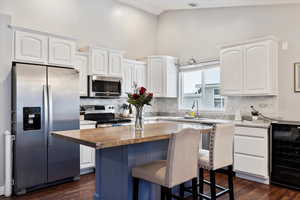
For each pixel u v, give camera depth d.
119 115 5.06
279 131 3.37
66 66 3.67
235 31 4.64
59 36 3.58
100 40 5.01
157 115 6.03
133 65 5.21
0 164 3.06
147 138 2.00
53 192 3.15
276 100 3.97
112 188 2.36
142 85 5.39
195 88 5.43
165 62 5.38
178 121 4.74
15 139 3.05
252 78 3.87
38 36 3.38
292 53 3.85
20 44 3.22
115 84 4.69
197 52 5.29
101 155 2.49
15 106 3.06
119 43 5.36
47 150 3.31
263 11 4.23
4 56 3.10
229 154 2.54
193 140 2.09
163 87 5.37
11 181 3.06
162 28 6.03
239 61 4.03
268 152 3.42
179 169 1.96
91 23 4.86
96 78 4.33
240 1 4.28
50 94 3.32
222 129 2.38
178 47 5.67
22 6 3.91
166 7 5.58
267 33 4.17
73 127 3.60
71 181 3.60
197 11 5.29
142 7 5.73
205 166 2.40
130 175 2.21
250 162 3.56
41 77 3.27
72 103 3.60
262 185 3.40
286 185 3.29
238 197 2.96
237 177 3.77
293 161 3.25
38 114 3.24
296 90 3.79
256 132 3.51
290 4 3.91
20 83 3.08
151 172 2.02
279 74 3.96
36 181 3.21
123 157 2.24
